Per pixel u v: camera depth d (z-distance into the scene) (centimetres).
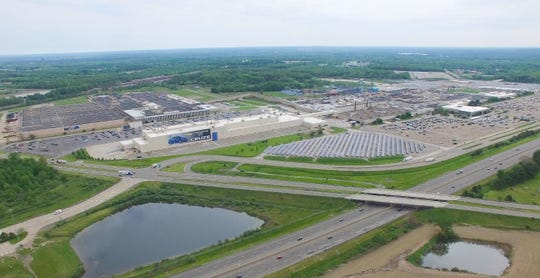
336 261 11581
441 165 19212
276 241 12694
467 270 11275
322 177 18088
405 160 19975
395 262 11625
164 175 18725
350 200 15450
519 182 16950
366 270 11244
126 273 11256
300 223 13862
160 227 14362
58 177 18350
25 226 14112
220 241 13050
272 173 18725
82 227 14275
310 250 12075
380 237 12744
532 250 12075
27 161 18888
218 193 16825
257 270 11100
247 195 16462
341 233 13075
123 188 17350
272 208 15450
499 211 14088
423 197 15238
